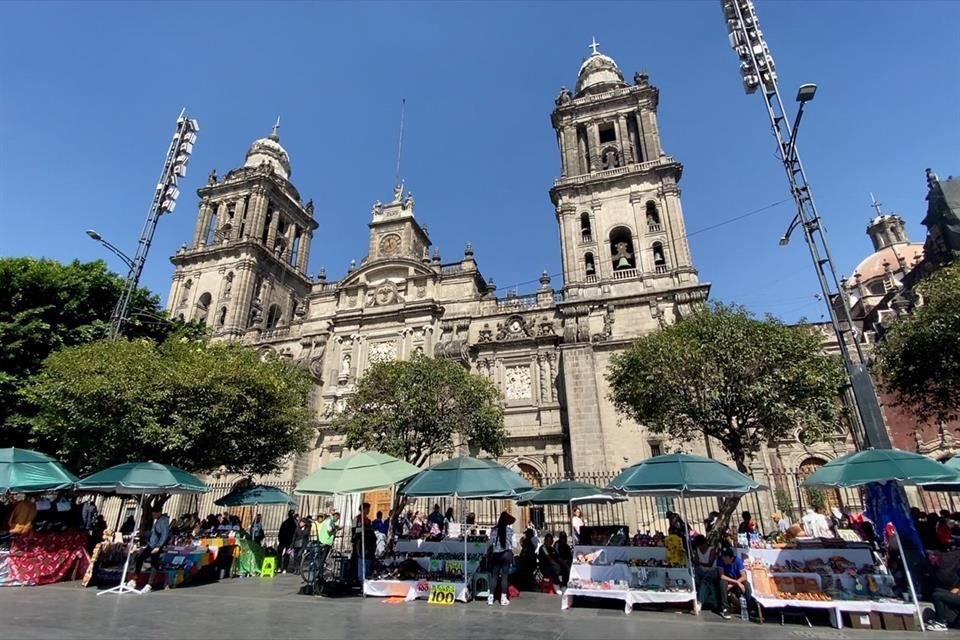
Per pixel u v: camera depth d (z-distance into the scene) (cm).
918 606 1108
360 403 2722
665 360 2134
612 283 3919
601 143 4884
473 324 4203
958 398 2145
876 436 1534
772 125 2002
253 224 5444
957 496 2691
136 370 2141
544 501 1925
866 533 1964
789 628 1126
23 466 1683
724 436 2148
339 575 1630
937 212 3784
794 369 1967
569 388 3481
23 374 2406
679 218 3972
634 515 3011
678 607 1368
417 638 1010
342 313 4509
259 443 2544
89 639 941
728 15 2255
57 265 2694
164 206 2825
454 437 3653
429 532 2173
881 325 3844
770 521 2798
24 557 1653
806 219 1839
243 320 4962
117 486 1571
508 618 1229
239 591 1619
